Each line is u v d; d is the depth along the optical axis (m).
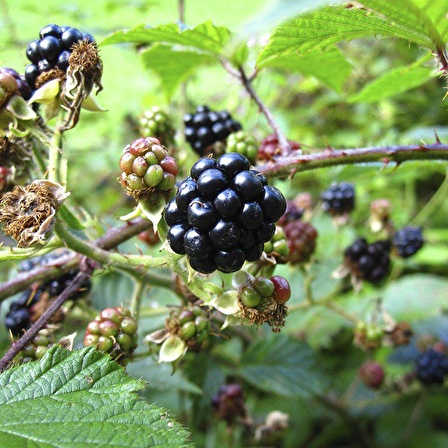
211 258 0.09
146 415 0.08
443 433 0.21
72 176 0.30
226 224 0.08
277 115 0.28
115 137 0.30
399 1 0.08
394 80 0.16
